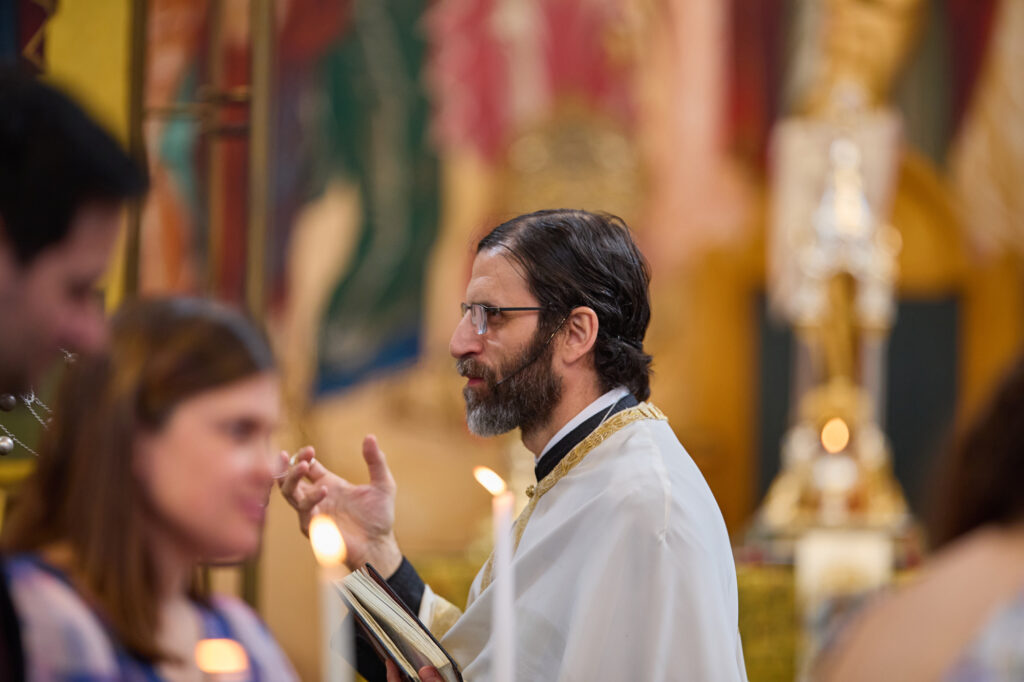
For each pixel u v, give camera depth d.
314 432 14.66
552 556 3.35
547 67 15.19
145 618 1.79
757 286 15.09
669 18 15.16
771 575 9.91
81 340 1.95
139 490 1.81
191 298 1.96
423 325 15.02
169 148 10.59
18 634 1.70
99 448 1.80
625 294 3.65
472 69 15.20
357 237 15.11
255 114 4.39
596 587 3.16
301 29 15.14
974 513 2.06
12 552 1.83
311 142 15.12
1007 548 1.98
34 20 3.80
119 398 1.80
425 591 3.80
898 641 1.96
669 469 3.37
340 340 14.95
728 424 14.95
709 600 3.16
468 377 3.60
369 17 15.23
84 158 1.88
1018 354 2.12
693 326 14.99
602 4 15.14
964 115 14.98
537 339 3.53
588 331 3.53
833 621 9.75
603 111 15.12
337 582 3.42
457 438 14.77
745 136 15.05
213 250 4.71
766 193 14.98
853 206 11.87
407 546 14.57
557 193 14.97
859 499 10.99
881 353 15.17
